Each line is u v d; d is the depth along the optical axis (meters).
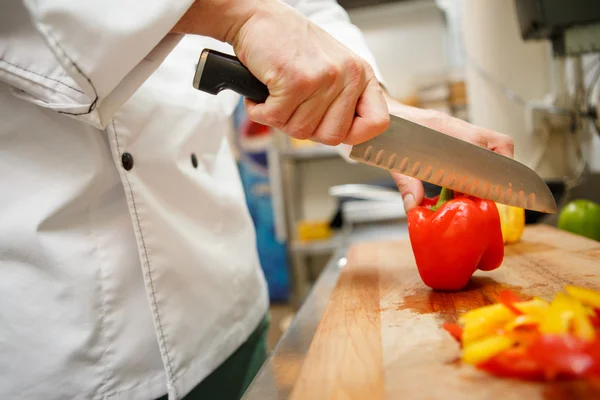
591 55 1.38
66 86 0.46
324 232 2.35
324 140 0.53
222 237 0.77
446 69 2.53
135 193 0.60
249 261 0.83
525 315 0.44
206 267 0.69
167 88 0.69
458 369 0.42
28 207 0.56
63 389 0.56
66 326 0.56
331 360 0.47
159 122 0.66
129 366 0.59
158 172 0.65
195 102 0.74
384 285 0.75
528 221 1.21
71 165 0.57
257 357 0.87
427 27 2.75
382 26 2.81
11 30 0.46
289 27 0.48
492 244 0.70
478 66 1.55
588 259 0.77
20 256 0.56
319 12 0.98
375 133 0.53
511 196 0.72
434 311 0.59
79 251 0.57
